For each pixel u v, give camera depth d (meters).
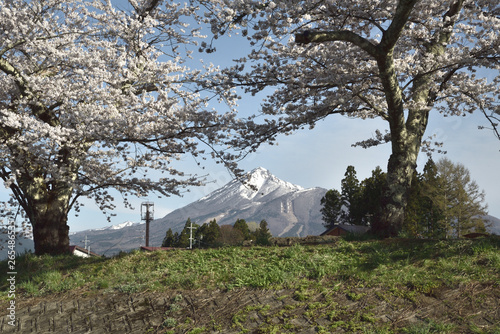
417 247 7.62
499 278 5.70
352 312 5.34
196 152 12.73
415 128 10.32
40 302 7.55
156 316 6.19
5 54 11.80
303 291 6.14
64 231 13.19
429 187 35.03
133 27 12.17
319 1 7.68
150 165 14.80
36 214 12.74
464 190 33.34
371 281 6.19
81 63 11.40
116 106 12.74
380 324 4.97
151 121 12.17
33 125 10.37
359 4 8.64
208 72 13.91
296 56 9.76
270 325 5.29
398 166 9.82
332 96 9.70
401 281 6.05
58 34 11.48
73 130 11.01
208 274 7.55
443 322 4.84
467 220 33.72
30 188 12.66
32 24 10.81
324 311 5.46
